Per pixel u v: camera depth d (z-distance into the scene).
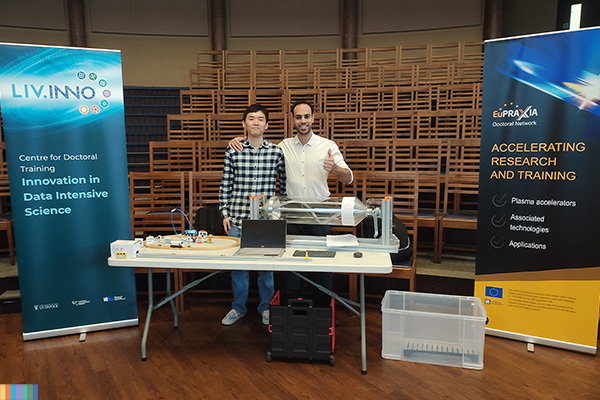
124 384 2.08
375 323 2.79
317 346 2.24
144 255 2.17
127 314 2.74
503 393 1.97
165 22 7.41
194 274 3.29
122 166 2.64
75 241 2.57
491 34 6.73
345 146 3.77
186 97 6.41
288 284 2.73
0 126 4.16
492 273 2.54
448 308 2.38
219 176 3.18
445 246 3.71
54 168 2.48
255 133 2.47
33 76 2.38
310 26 7.52
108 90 2.56
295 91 5.24
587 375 2.12
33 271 2.51
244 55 7.56
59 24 7.00
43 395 1.98
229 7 7.49
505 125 2.45
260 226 2.22
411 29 7.27
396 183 3.29
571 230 2.31
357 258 2.09
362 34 7.45
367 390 2.01
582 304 2.31
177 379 2.12
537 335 2.44
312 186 2.61
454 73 5.90
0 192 3.76
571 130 2.28
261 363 2.28
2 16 6.73
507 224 2.48
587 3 6.17
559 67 2.28
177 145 3.84
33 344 2.50
